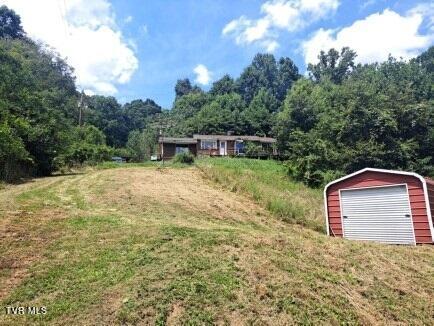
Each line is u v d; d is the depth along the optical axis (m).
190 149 45.47
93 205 12.16
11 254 6.54
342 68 79.62
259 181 22.91
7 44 55.91
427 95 44.97
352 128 33.69
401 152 31.31
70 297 5.28
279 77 99.56
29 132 22.67
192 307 5.23
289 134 44.19
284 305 5.57
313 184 28.03
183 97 98.12
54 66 61.66
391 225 12.28
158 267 6.26
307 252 8.23
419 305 6.54
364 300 6.42
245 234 8.97
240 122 65.38
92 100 75.44
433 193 12.35
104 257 6.63
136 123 83.19
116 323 4.75
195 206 14.39
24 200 11.77
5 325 4.60
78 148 33.81
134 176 21.84
